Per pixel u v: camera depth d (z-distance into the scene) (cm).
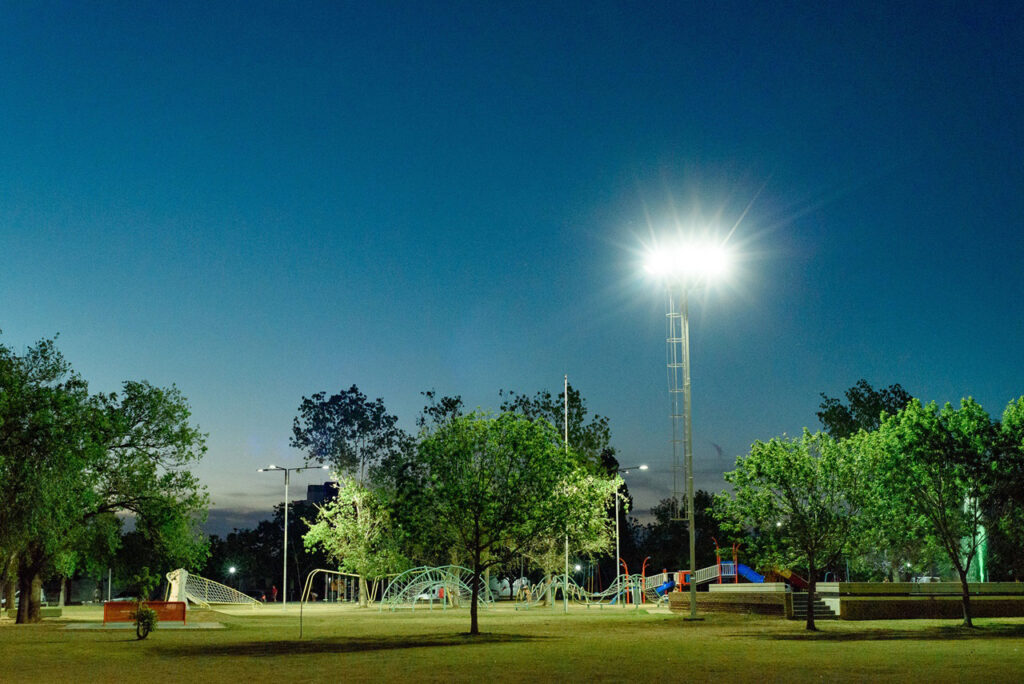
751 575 8012
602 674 2095
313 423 10925
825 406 8612
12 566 5006
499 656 2653
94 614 6825
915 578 6222
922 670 2097
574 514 3881
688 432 4775
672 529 12975
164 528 5316
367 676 2117
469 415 3825
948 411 3806
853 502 3816
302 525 14075
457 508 3741
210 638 3750
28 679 2134
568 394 8088
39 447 4322
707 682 1895
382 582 9544
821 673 2052
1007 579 6000
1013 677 1931
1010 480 3688
